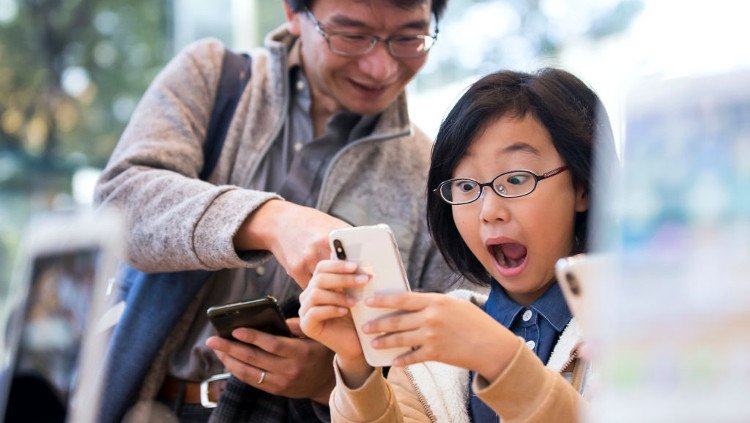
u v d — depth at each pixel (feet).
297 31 4.95
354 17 4.43
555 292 3.53
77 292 2.59
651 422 1.49
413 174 4.97
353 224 4.72
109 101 12.34
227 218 4.04
